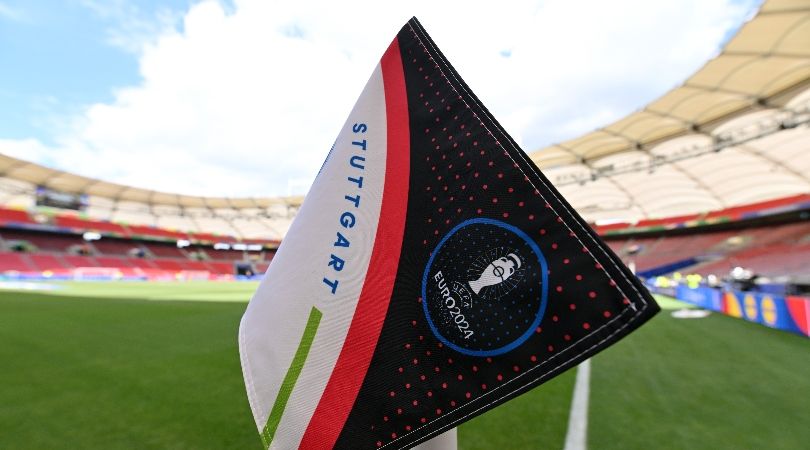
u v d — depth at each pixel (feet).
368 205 2.24
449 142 2.11
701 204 86.38
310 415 2.10
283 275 2.40
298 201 120.78
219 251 143.33
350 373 2.06
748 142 60.34
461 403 1.77
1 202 108.37
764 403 9.46
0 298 31.89
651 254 97.19
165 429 7.28
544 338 1.63
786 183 69.21
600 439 7.30
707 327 22.33
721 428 7.92
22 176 93.30
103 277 93.71
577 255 1.63
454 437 2.19
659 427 7.92
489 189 1.92
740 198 79.15
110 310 25.81
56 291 43.65
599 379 11.48
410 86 2.35
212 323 21.22
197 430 7.25
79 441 6.77
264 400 2.25
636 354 14.89
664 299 46.21
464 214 1.95
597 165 78.69
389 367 1.98
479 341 1.78
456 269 1.90
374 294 2.10
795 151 59.62
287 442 2.12
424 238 2.03
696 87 49.96
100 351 13.58
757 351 15.66
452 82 2.23
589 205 98.53
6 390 9.24
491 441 7.15
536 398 9.68
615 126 62.08
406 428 1.88
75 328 18.12
